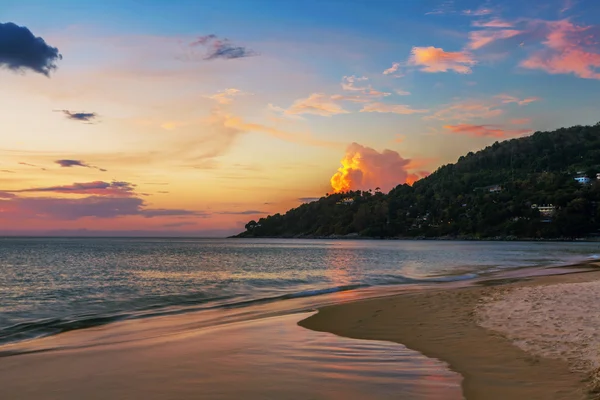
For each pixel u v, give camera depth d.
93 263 44.72
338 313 13.33
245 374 6.98
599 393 5.48
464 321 11.18
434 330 10.30
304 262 47.38
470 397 5.70
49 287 23.66
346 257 58.81
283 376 6.85
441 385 6.25
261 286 23.86
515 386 6.03
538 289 17.19
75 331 12.05
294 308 15.38
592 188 174.50
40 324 13.20
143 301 18.23
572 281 21.67
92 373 7.17
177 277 29.62
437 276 29.11
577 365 6.79
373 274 31.41
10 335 11.65
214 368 7.36
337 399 5.77
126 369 7.38
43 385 6.59
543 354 7.55
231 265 42.41
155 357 8.20
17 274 31.80
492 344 8.52
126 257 57.34
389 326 11.08
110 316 14.63
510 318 11.11
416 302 15.01
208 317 13.98
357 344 9.16
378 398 5.77
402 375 6.80
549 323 10.17
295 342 9.46
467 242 168.88
